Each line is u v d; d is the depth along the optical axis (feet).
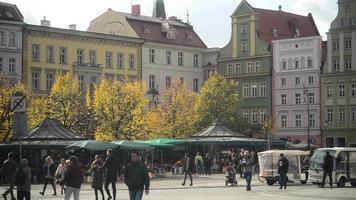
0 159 187.83
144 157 229.45
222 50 369.09
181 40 370.73
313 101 337.31
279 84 346.74
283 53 346.13
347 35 329.31
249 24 359.25
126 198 114.93
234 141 218.38
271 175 153.17
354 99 326.44
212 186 152.87
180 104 292.61
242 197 113.39
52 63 308.40
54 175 127.54
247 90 358.64
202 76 379.96
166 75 360.07
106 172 106.83
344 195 115.65
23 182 85.15
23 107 92.02
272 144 231.50
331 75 332.19
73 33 316.40
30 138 180.65
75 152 198.39
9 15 291.79
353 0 328.49
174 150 263.70
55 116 242.37
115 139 238.07
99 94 242.78
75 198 83.97
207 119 304.71
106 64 330.75
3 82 229.86
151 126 263.90
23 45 296.51
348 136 327.67
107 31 359.46
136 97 244.63
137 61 345.31
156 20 369.50
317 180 148.25
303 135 338.54
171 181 177.37
